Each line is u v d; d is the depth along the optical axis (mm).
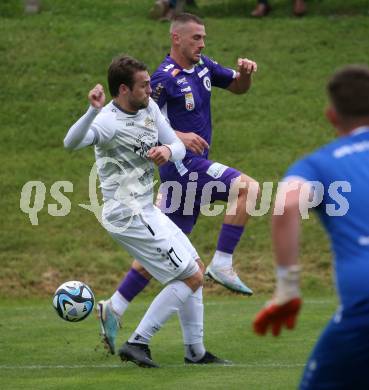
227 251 28500
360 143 14734
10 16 78438
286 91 67062
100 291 46844
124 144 25578
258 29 75250
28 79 68375
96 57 70938
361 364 13719
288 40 73438
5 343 30172
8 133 62250
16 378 24234
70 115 64312
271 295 46250
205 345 29391
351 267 13930
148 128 25922
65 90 67188
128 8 80875
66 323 34375
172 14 77500
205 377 23938
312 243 50844
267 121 63344
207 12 79375
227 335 31125
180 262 25562
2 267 48719
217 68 30734
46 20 77375
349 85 14750
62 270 48625
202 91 29750
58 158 59312
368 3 79375
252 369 25172
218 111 64562
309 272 48344
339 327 13812
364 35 73688
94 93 23797
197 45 29203
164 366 25984
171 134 26609
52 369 25609
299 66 70000
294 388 22281
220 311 37375
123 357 25906
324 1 80375
